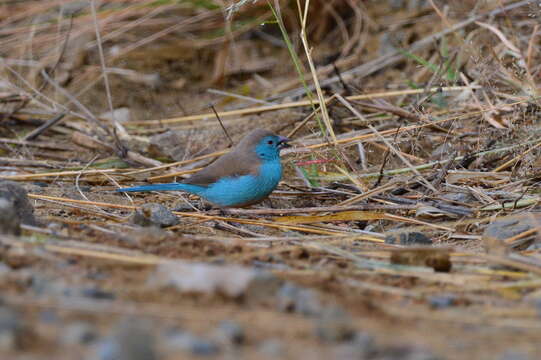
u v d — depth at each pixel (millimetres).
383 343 5281
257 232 10102
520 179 11250
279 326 5516
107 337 5070
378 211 10672
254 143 10875
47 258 6973
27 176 12109
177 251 7648
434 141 13023
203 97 17953
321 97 11781
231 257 7707
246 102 17109
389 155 11969
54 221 8992
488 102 12664
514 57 14055
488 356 5137
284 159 13469
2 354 4750
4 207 7531
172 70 18938
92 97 17781
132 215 9922
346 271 7582
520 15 16344
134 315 5559
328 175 12383
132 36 19391
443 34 15516
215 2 18672
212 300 6055
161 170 13250
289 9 19656
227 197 10844
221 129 15023
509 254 7898
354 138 12266
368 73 17062
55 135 15469
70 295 5934
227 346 5109
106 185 12438
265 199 11586
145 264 6980
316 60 18734
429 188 11086
